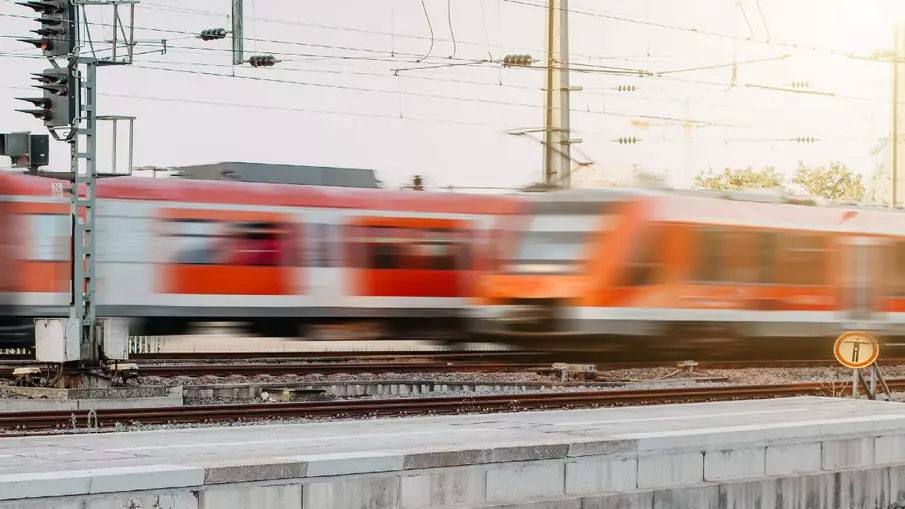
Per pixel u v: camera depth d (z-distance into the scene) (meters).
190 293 23.59
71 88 17.64
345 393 19.38
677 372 24.14
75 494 7.03
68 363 17.61
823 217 23.81
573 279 21.78
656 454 9.34
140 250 23.28
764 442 9.97
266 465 7.68
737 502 9.66
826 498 10.23
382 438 9.42
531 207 22.64
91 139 17.86
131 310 23.17
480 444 8.78
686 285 22.02
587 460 8.99
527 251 22.36
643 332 21.69
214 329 23.98
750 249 22.77
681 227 22.00
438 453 8.34
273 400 18.42
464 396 17.67
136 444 9.08
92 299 17.75
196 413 15.16
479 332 22.80
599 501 8.93
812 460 10.26
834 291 23.81
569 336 21.73
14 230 22.62
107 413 15.00
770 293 22.95
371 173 26.42
